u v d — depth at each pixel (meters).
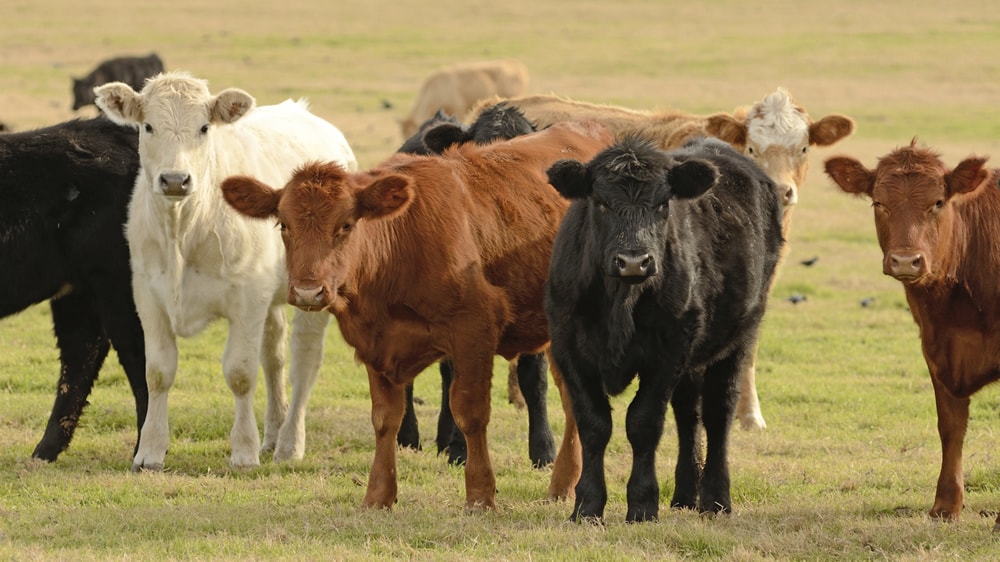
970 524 10.63
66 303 13.85
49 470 12.76
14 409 15.44
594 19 92.81
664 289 10.20
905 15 94.56
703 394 11.71
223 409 15.80
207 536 10.07
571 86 59.12
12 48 67.00
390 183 10.32
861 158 38.78
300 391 14.08
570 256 10.59
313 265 10.22
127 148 13.70
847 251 28.27
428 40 78.44
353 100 52.75
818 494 12.15
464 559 9.23
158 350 13.09
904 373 18.61
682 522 10.49
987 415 16.17
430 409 16.61
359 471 13.19
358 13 94.44
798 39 80.12
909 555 9.43
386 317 10.98
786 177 16.59
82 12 87.19
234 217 13.08
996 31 83.75
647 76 63.44
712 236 11.05
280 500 11.50
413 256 10.90
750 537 9.98
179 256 12.88
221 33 78.62
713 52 73.81
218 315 13.36
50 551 9.48
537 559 9.29
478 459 11.23
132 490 11.85
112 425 15.09
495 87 48.81
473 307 11.07
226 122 12.91
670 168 10.16
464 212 11.37
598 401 10.68
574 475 11.98
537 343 12.26
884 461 13.54
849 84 61.75
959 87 61.28
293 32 81.06
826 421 15.84
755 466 13.13
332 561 9.19
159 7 93.00
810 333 21.14
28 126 39.09
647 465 10.52
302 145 15.09
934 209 10.58
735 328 11.39
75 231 13.27
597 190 10.12
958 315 10.91
